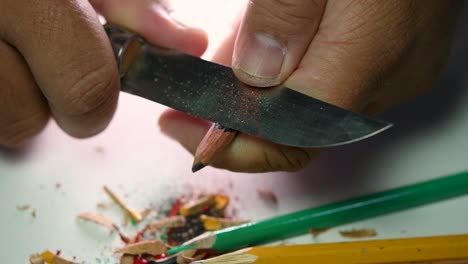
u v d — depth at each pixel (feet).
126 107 1.11
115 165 1.04
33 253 0.95
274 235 0.95
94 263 0.94
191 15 1.17
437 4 0.91
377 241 0.90
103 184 1.02
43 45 0.85
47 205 0.99
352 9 0.84
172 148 1.06
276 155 0.86
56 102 0.89
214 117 0.85
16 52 0.89
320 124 0.81
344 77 0.85
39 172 1.03
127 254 0.93
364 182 1.02
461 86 1.11
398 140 1.06
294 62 0.85
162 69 0.90
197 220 0.99
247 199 1.01
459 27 1.16
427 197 0.98
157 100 0.88
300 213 0.97
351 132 0.80
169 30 0.95
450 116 1.08
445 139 1.06
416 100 1.10
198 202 0.99
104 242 0.96
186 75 0.88
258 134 0.83
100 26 0.88
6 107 0.91
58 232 0.97
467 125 1.07
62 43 0.85
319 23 0.86
